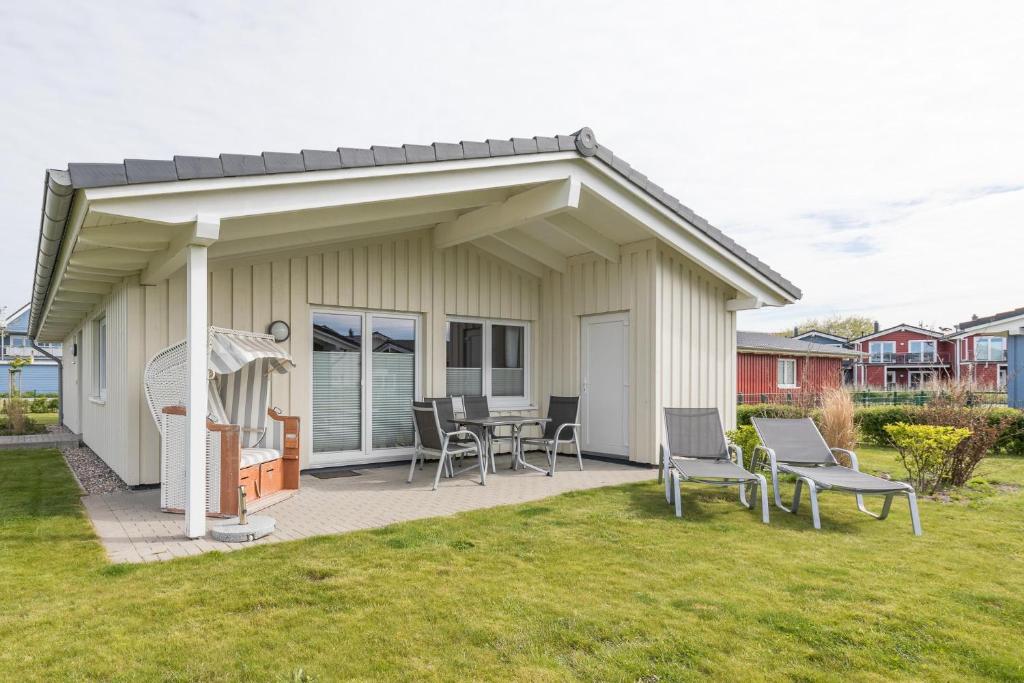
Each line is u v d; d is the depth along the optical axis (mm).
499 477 7805
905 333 39625
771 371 25234
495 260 9867
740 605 3496
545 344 10312
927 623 3277
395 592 3662
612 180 7414
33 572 3953
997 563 4281
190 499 4785
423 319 9102
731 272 8852
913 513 5047
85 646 2963
